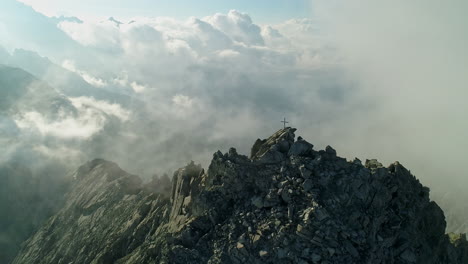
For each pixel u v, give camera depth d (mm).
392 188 52500
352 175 50312
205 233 56219
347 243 44281
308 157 54188
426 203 56250
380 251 46781
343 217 46469
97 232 104562
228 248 49250
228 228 52719
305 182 49188
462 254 63469
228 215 56812
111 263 83188
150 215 91375
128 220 98000
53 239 119938
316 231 44250
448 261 58156
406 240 50188
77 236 109688
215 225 55875
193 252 52000
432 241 56812
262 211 51531
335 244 43812
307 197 48344
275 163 56406
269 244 46500
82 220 118625
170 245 55281
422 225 55031
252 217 51625
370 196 50031
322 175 50281
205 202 59531
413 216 52469
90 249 96875
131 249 83812
